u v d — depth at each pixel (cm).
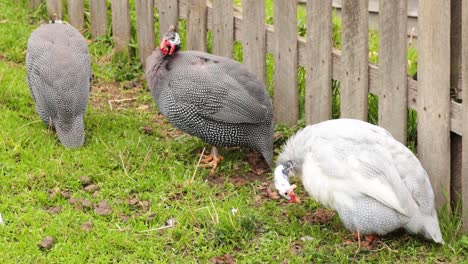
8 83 339
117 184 290
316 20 300
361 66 287
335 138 262
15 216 271
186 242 265
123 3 370
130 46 373
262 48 322
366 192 255
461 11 258
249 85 296
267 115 297
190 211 275
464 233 266
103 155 303
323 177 260
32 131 313
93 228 269
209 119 296
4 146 302
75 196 283
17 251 256
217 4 334
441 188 269
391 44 275
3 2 407
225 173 304
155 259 258
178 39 301
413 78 278
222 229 268
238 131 297
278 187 268
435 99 265
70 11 394
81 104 307
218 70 296
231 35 332
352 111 293
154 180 293
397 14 272
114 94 352
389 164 257
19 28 385
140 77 364
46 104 306
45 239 261
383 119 283
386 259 261
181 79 296
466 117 258
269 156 300
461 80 262
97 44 382
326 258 260
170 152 309
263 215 278
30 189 286
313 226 273
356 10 284
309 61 307
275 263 258
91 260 257
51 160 297
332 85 308
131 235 267
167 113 301
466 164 261
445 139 265
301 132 272
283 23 313
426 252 263
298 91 320
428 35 263
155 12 384
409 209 255
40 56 309
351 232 272
